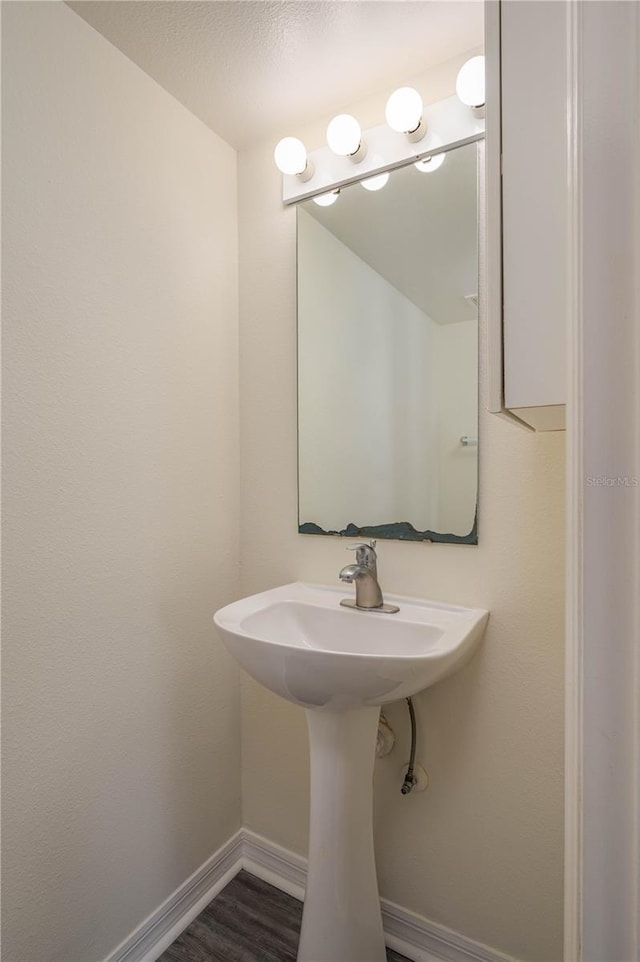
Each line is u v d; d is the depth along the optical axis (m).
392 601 1.28
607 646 0.32
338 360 1.39
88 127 1.12
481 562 1.19
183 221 1.38
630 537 0.31
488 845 1.19
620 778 0.32
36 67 1.02
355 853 1.12
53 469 1.05
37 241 1.02
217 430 1.49
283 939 1.30
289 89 1.32
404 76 1.28
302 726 1.47
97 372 1.14
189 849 1.39
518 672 1.15
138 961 1.21
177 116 1.36
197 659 1.42
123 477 1.21
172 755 1.34
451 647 0.96
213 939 1.30
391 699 0.97
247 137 1.51
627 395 0.31
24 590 1.00
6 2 0.96
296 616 1.28
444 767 1.23
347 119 1.25
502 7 0.63
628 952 0.31
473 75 1.10
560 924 1.11
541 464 1.12
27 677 1.01
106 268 1.16
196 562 1.42
